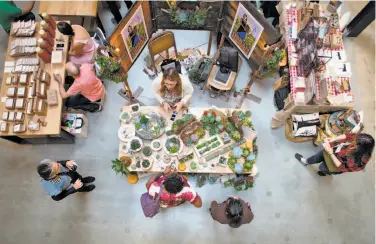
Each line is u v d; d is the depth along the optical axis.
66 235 4.80
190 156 4.31
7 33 5.71
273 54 4.50
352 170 4.23
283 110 5.04
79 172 5.10
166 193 3.49
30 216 4.88
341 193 5.12
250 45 4.75
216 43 5.94
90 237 4.80
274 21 5.90
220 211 3.81
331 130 4.86
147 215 3.80
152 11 4.81
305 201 5.06
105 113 5.43
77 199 4.96
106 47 4.34
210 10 4.77
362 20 5.66
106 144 5.27
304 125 4.96
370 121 5.57
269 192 5.09
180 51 5.82
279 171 5.20
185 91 4.36
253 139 4.54
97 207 4.93
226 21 4.89
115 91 5.57
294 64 5.08
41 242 4.76
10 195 4.98
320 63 4.88
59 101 4.64
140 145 4.32
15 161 5.15
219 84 5.12
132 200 4.97
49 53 4.82
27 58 4.74
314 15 5.16
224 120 4.43
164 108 4.51
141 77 5.66
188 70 5.55
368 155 4.03
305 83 4.87
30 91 4.57
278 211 4.99
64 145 5.24
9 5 4.91
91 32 5.42
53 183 3.81
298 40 5.08
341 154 4.20
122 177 5.08
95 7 5.20
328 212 5.02
